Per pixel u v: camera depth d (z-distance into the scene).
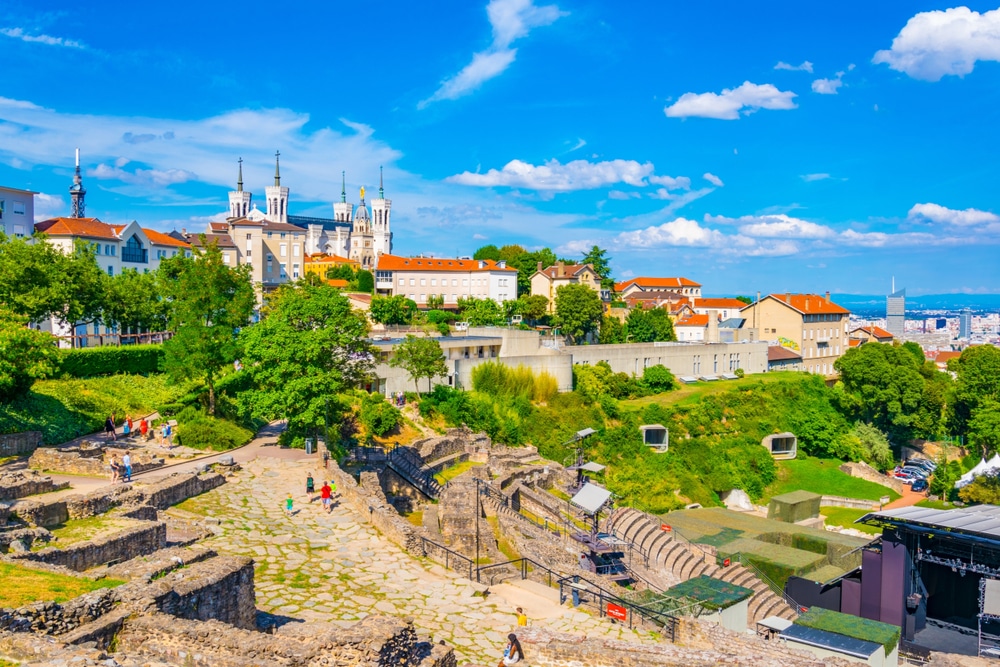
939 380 121.31
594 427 92.38
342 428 65.94
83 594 21.39
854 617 33.41
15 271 62.16
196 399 61.69
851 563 59.06
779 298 154.75
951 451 111.19
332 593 30.38
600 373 106.25
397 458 56.78
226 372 71.50
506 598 32.53
